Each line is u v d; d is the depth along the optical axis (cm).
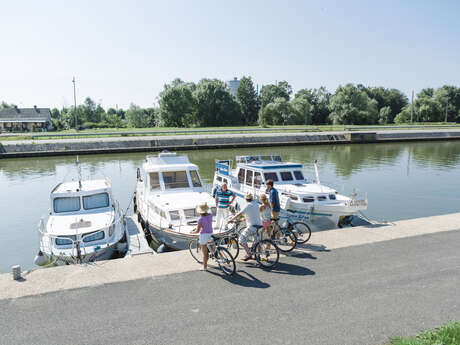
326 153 4338
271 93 11225
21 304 631
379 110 12294
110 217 1281
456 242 929
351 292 668
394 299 641
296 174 1562
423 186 2403
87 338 533
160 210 1262
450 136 6053
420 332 537
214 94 9119
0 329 557
